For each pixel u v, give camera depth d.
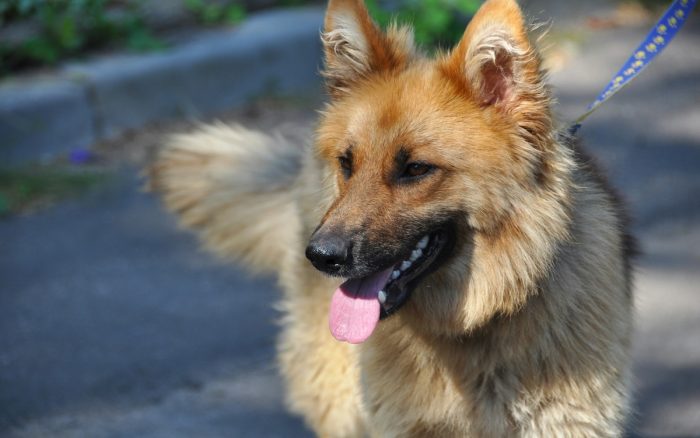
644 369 6.82
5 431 6.12
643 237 8.62
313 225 5.57
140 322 7.38
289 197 6.65
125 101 10.22
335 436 6.14
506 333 4.88
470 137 4.69
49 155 9.73
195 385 6.68
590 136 10.55
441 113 4.73
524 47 4.52
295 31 11.58
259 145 6.96
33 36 10.57
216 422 6.31
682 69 12.09
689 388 6.60
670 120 10.87
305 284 6.04
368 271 4.62
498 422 4.99
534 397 4.91
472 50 4.68
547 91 4.62
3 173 9.35
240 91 11.10
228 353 7.03
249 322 7.43
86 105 9.92
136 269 8.09
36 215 8.84
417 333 5.05
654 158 10.05
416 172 4.73
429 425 5.14
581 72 11.88
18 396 6.47
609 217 5.14
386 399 5.20
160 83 10.44
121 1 11.60
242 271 8.10
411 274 4.80
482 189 4.71
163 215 8.90
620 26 13.20
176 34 11.50
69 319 7.39
